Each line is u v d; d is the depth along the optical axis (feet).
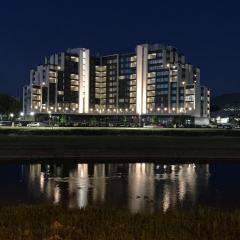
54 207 41.32
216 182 98.48
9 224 33.96
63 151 151.64
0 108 597.11
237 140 206.49
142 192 83.46
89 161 138.10
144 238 29.73
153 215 37.52
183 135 261.24
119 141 189.88
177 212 39.37
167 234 30.71
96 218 36.01
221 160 144.15
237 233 31.22
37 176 105.50
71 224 33.81
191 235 30.89
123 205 69.62
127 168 123.75
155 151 158.30
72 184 93.61
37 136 221.87
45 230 31.81
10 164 128.26
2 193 81.51
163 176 108.27
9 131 256.73
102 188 88.17
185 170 120.78
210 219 35.63
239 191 85.56
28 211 39.14
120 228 32.07
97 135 251.19
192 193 82.74
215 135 262.47
